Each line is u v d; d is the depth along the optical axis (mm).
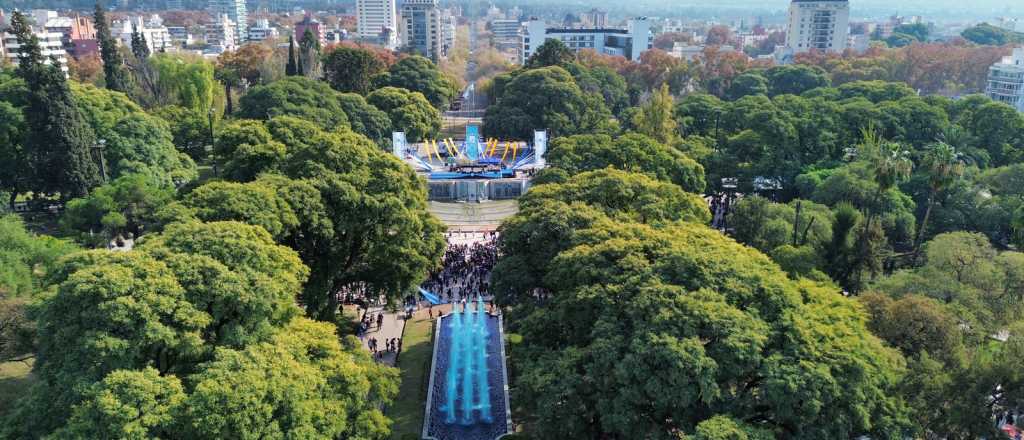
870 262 80188
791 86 198000
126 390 35906
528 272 62969
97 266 42531
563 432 42094
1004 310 66688
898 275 70875
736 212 93312
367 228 70500
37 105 98062
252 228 52500
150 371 37938
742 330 42938
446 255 96500
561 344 51875
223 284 43812
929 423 47438
